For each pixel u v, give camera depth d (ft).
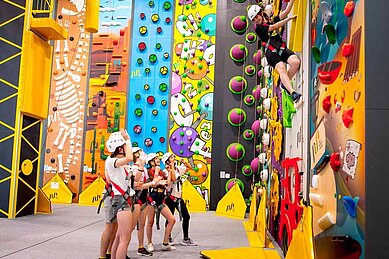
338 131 9.81
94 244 18.99
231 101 37.96
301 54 14.85
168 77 39.22
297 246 11.26
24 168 28.71
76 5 41.45
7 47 28.50
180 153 37.81
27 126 29.17
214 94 38.27
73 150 39.60
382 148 8.03
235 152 36.50
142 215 17.20
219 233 23.62
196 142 37.76
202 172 37.22
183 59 39.17
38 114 30.04
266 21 15.40
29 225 24.36
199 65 38.75
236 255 16.80
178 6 40.04
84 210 33.17
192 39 39.37
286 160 16.89
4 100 28.17
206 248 18.97
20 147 28.25
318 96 11.91
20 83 28.32
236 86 37.50
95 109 39.86
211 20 39.34
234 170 36.86
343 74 9.56
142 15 40.34
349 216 8.89
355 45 8.81
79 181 39.14
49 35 30.58
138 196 16.22
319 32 12.01
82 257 16.08
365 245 7.96
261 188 24.56
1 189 27.48
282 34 19.81
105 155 38.93
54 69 40.86
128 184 13.82
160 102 38.99
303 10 14.64
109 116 39.50
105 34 40.65
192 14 39.70
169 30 39.86
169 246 18.33
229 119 37.50
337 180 9.81
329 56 10.85
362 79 8.32
